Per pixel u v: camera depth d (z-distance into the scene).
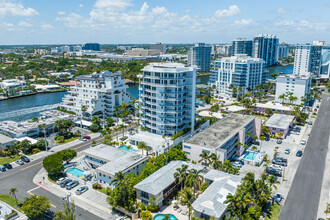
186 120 156.12
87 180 113.69
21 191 105.06
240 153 139.25
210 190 91.12
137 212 88.81
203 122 173.62
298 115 189.50
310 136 167.50
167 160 118.62
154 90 145.50
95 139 162.75
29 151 143.00
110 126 186.75
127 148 145.50
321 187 106.94
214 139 131.38
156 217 88.38
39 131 169.88
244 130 140.38
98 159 122.19
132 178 100.50
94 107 199.50
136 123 191.50
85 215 90.44
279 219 87.31
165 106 144.62
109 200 93.44
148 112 153.12
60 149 147.12
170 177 101.06
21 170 123.06
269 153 141.25
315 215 89.44
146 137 152.88
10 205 95.19
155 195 90.00
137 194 95.75
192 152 126.06
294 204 95.69
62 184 108.88
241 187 84.00
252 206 89.44
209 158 118.88
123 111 197.50
